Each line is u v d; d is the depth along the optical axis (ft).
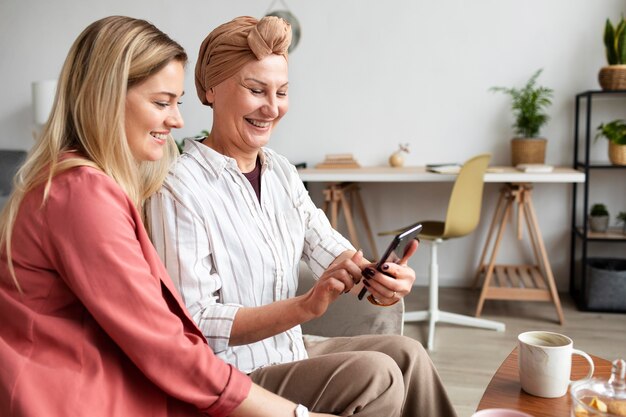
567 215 11.80
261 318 3.98
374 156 12.37
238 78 4.32
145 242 3.25
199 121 12.97
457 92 11.90
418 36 11.91
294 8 12.28
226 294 4.32
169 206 4.13
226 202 4.37
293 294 4.78
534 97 11.06
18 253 3.03
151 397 3.17
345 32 12.16
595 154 11.52
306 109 12.50
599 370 3.93
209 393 3.18
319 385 4.05
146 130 3.41
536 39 11.49
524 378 3.64
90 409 2.88
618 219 11.55
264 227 4.55
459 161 12.06
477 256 12.26
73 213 2.97
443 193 12.28
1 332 3.02
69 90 3.31
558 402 3.52
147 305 3.03
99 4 13.04
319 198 12.75
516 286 10.59
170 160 4.31
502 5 11.53
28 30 13.41
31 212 3.03
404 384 4.26
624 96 11.25
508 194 10.78
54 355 2.96
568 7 11.31
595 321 10.14
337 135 12.46
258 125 4.48
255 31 4.23
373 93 12.21
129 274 3.00
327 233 5.14
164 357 3.05
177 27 12.77
